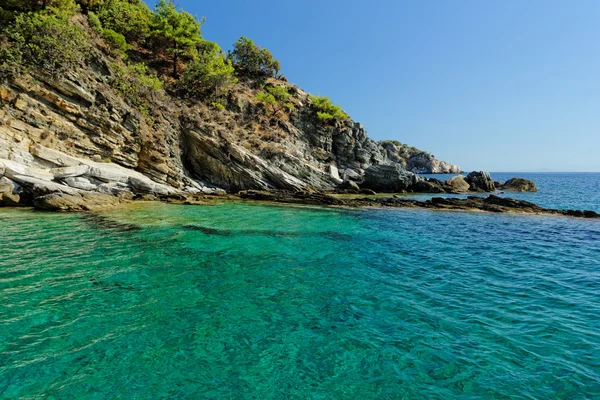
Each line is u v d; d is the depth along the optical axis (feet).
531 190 202.18
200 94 164.25
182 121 132.36
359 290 35.81
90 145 98.73
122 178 99.66
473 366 22.25
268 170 137.39
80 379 20.04
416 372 21.59
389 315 29.81
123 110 108.68
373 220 83.30
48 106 92.38
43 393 18.76
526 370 21.84
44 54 93.04
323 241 58.54
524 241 61.98
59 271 38.42
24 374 20.26
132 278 37.22
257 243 55.26
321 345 24.67
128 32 162.61
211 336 25.55
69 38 100.27
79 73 99.45
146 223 67.00
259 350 23.85
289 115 192.75
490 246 57.72
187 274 39.29
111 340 24.45
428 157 588.50
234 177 133.69
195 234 59.57
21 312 28.19
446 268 44.52
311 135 194.80
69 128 94.63
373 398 19.19
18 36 90.63
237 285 36.40
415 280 39.45
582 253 53.42
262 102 189.26
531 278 40.68
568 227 77.30
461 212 101.04
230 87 180.34
